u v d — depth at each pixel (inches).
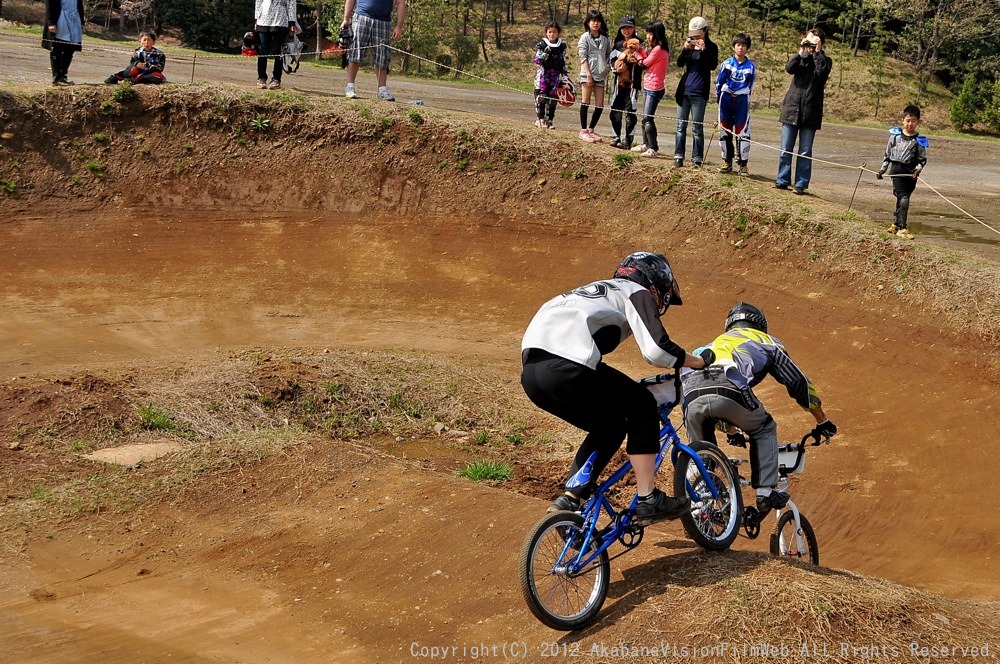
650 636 161.3
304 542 219.1
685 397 195.6
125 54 938.1
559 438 328.8
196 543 221.1
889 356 387.2
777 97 1509.6
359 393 339.3
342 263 488.1
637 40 523.5
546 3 2014.0
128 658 172.6
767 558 181.2
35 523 226.4
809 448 320.2
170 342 398.9
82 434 281.4
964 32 1633.9
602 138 560.1
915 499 284.7
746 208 473.7
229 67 909.8
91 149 522.0
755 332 197.3
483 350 410.3
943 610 172.1
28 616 187.5
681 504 172.9
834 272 438.0
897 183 455.2
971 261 421.4
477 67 1674.5
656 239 487.2
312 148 540.1
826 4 1831.9
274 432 288.2
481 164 533.6
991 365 369.4
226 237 502.6
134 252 482.3
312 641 180.1
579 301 165.8
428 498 236.2
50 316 416.8
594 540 169.5
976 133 1469.0
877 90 1582.2
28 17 1711.4
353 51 569.6
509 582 193.3
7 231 481.4
